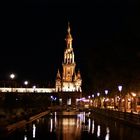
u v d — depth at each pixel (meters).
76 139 37.94
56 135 42.25
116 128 51.81
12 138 39.00
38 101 176.12
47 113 120.44
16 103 91.44
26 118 64.44
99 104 133.62
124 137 39.03
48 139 38.03
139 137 38.91
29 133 44.94
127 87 67.19
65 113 124.31
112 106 130.25
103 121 69.56
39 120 74.81
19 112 73.50
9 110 69.31
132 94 70.69
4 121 49.44
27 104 115.50
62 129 50.78
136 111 75.88
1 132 41.16
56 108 186.38
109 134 42.84
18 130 49.38
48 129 50.94
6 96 91.19
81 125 58.81
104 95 100.50
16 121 54.75
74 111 152.75
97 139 37.69
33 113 86.62
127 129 49.78
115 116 72.75
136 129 49.69
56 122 67.56
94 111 117.62
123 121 61.69
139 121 51.19
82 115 103.69
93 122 66.75
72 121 70.69
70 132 46.16
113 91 82.12
